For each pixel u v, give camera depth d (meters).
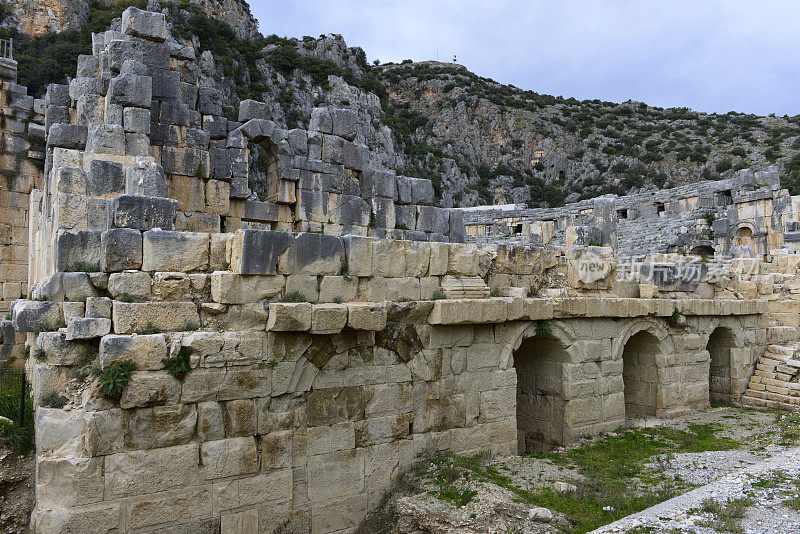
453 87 123.56
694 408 18.66
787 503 9.00
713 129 102.25
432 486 10.81
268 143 18.45
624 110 119.31
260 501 9.45
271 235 9.78
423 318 11.82
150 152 14.63
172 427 8.69
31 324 8.69
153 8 62.38
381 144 78.56
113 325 8.73
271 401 9.69
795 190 59.47
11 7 59.97
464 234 22.28
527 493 10.61
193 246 9.68
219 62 60.84
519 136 112.50
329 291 10.54
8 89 21.59
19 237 21.69
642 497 10.50
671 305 17.41
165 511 8.57
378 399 11.10
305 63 77.00
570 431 14.67
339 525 10.41
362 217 19.38
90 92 14.53
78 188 11.40
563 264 16.33
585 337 15.21
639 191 87.31
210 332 9.11
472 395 12.66
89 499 8.02
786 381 20.03
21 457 9.42
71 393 8.45
